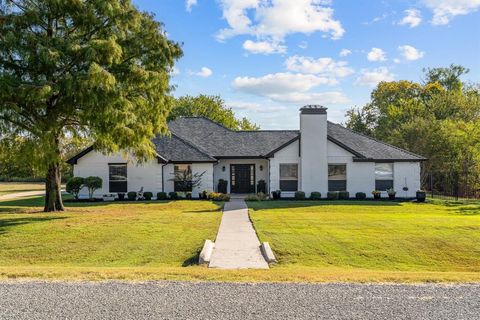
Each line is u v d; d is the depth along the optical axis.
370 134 49.09
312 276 7.17
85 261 10.04
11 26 14.34
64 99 14.93
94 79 13.55
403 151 25.86
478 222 14.34
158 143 26.36
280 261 9.83
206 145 27.80
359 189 25.03
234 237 12.07
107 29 15.83
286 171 25.33
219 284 6.61
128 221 14.66
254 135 29.45
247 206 20.42
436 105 43.06
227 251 10.40
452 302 5.74
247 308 5.48
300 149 24.88
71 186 23.52
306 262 9.89
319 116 24.72
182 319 5.12
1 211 18.28
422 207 20.73
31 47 14.12
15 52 14.19
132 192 24.33
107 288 6.38
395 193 24.45
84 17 15.23
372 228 13.30
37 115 14.98
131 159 24.52
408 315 5.26
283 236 12.16
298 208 19.78
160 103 17.48
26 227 13.45
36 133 14.70
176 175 25.45
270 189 25.25
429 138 34.03
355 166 25.03
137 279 6.89
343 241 11.63
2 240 11.86
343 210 19.17
